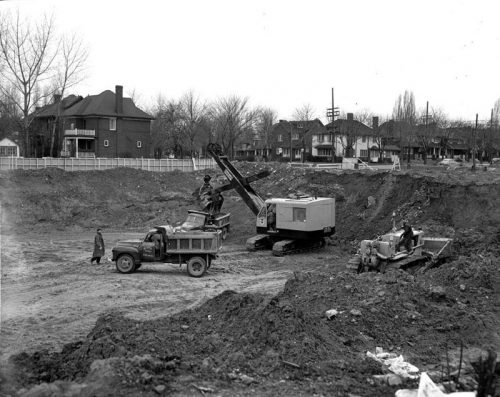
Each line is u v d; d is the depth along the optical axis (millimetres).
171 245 19891
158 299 16781
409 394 8227
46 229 31219
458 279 15250
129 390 8031
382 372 9648
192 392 8234
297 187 33281
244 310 11281
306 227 23984
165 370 8906
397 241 18875
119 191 37594
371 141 79000
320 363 9703
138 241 20516
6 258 23250
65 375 9375
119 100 57094
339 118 73688
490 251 21016
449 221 24984
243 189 27234
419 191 27172
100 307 15805
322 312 12422
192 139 63844
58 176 37031
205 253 19891
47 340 12805
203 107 69438
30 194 34469
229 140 65562
